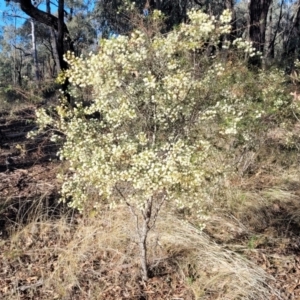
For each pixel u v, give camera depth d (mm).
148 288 3188
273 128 5324
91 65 2535
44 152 6168
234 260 3377
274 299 3072
